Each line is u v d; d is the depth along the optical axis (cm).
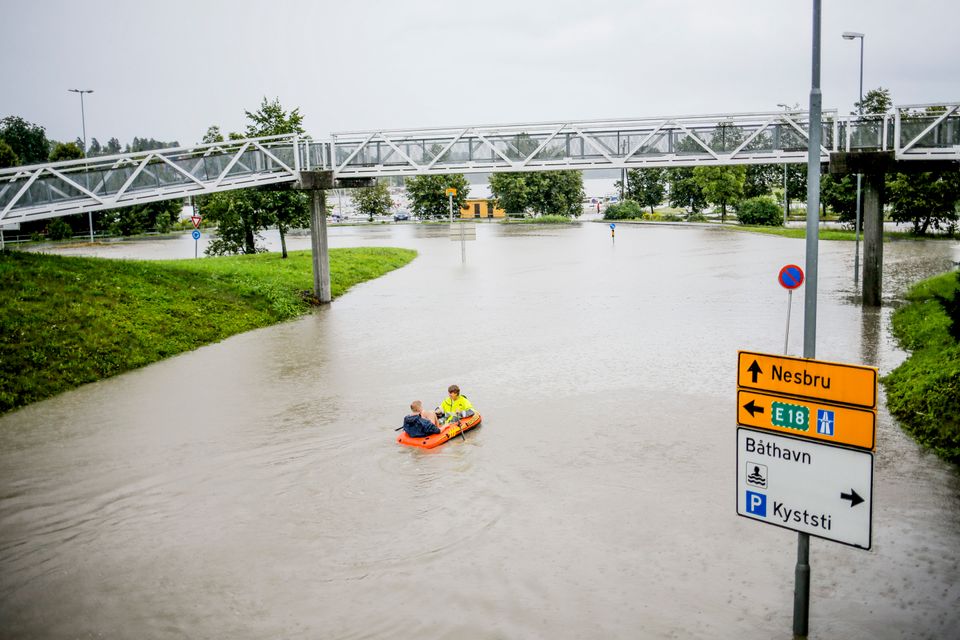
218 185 3128
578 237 7475
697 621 953
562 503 1298
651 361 2259
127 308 2609
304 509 1295
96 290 2633
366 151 3472
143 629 964
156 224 8294
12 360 2052
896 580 1035
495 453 1534
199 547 1173
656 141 3109
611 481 1387
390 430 1684
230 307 3012
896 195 6319
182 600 1030
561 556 1122
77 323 2362
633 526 1212
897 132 2797
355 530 1216
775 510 838
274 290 3353
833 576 1052
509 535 1189
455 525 1226
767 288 3712
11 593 1051
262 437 1655
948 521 1202
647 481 1384
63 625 974
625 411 1788
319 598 1027
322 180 3378
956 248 5281
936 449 1491
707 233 7675
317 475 1438
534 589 1035
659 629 938
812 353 953
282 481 1414
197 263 3647
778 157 3000
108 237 7556
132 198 2892
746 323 2811
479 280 4312
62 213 2744
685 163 3084
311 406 1878
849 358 2191
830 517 800
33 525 1253
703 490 1342
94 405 1923
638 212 10600
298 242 6738
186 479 1432
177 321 2686
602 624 952
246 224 4553
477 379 2105
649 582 1047
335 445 1595
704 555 1119
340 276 4250
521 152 3241
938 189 6134
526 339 2634
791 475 823
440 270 4872
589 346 2492
